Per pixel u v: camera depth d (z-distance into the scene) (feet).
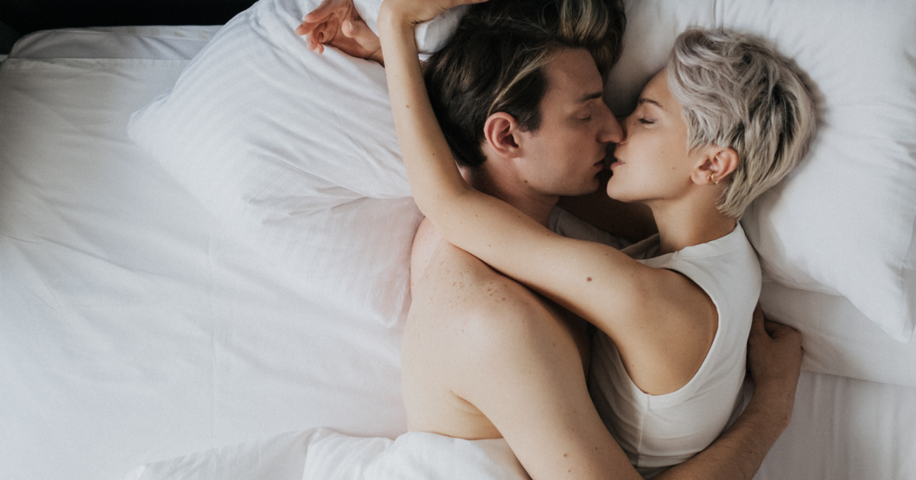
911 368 2.74
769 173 2.41
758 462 2.49
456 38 2.50
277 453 2.94
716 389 2.41
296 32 2.71
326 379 3.24
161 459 3.18
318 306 3.34
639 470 2.55
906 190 2.32
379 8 2.60
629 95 2.87
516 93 2.36
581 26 2.38
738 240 2.54
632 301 2.16
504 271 2.35
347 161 2.97
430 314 2.35
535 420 2.08
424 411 2.45
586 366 2.60
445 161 2.41
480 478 2.24
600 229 3.19
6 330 3.36
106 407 3.24
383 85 2.89
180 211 3.54
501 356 2.11
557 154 2.46
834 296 2.83
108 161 3.67
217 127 3.03
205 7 4.18
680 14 2.65
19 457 3.22
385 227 3.20
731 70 2.34
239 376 3.25
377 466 2.52
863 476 2.84
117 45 3.94
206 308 3.35
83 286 3.42
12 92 3.85
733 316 2.39
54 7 4.17
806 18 2.42
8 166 3.67
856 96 2.38
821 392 2.98
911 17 2.27
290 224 3.07
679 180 2.44
